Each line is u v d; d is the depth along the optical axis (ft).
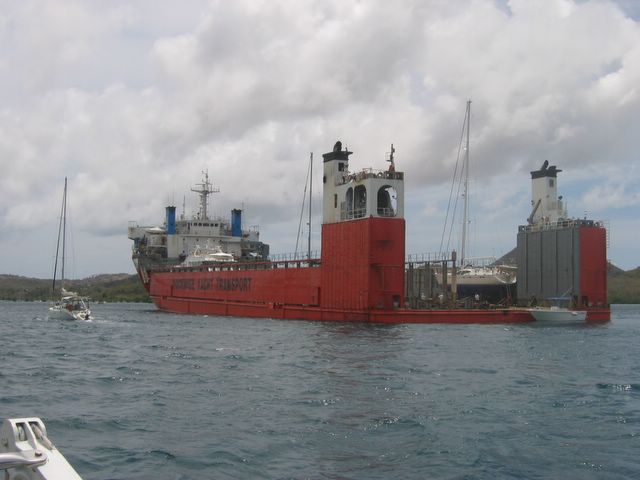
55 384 89.15
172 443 54.95
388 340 155.53
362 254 216.54
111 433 58.80
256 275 279.69
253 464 48.80
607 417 67.10
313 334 175.22
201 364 110.42
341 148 250.57
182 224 395.14
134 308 504.84
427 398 76.95
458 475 46.39
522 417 66.74
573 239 250.98
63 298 285.23
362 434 58.39
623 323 256.52
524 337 171.42
